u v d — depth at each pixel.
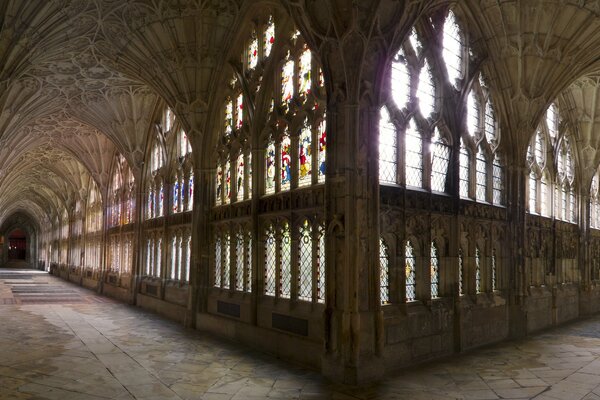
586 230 21.81
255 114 14.15
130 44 16.25
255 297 13.38
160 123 23.11
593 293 22.14
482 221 14.44
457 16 14.51
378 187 10.30
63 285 36.97
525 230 16.08
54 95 21.62
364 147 10.16
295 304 11.98
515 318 15.17
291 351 11.49
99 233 33.66
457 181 13.36
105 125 24.31
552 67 14.98
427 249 12.19
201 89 16.59
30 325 16.58
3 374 9.93
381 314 10.05
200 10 14.76
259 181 13.94
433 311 12.01
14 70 14.20
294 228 12.22
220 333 14.87
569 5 13.28
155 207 23.09
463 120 14.07
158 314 20.03
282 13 13.50
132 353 12.15
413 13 10.62
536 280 17.44
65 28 14.70
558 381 9.72
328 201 10.28
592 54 14.95
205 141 16.94
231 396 8.55
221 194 16.48
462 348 12.79
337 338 9.88
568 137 21.59
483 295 14.35
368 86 10.20
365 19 9.88
